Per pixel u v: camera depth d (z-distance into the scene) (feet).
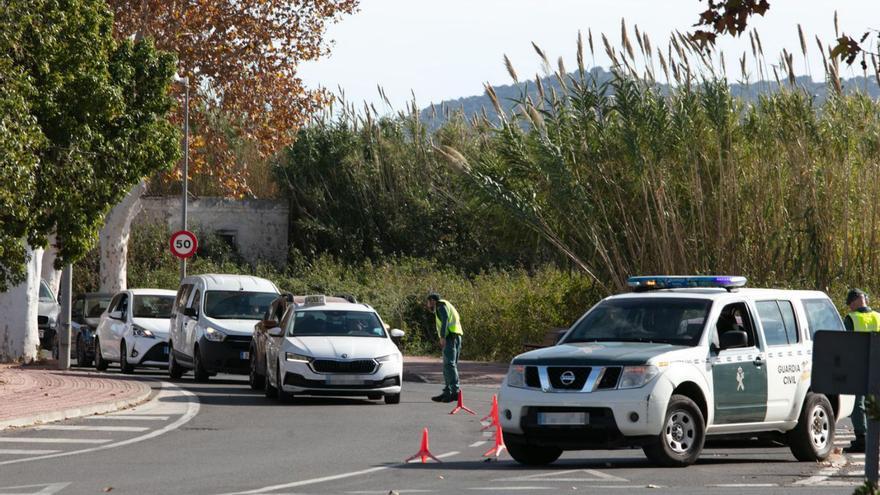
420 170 424.05
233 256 410.11
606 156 225.56
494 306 279.90
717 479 92.22
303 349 164.55
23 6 163.84
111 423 136.98
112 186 186.70
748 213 219.00
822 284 217.56
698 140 220.23
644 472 96.73
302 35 292.20
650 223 216.95
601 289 234.79
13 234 171.53
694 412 100.94
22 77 162.81
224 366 199.52
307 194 422.00
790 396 110.01
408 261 389.39
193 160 307.17
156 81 191.01
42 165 173.58
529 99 229.25
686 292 110.32
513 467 101.40
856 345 65.46
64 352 225.56
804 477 94.22
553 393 99.40
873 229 219.00
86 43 177.37
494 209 233.14
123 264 295.48
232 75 286.66
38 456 106.42
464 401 175.11
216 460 104.42
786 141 219.41
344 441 121.60
